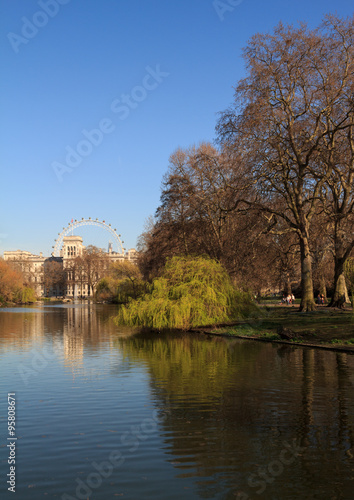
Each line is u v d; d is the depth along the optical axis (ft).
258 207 138.51
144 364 70.08
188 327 122.21
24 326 154.40
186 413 42.11
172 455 31.73
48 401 47.01
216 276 124.16
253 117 124.77
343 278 149.07
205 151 190.39
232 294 125.08
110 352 84.58
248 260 149.48
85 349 89.51
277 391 50.47
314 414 41.27
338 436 35.22
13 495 25.82
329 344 86.17
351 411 42.09
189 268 124.88
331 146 131.85
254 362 70.28
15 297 427.33
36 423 39.40
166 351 85.15
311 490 26.20
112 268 486.38
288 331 96.78
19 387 54.08
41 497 25.62
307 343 89.10
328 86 126.82
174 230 181.37
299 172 136.46
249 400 46.60
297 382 55.06
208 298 118.83
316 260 185.37
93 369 66.18
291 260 202.18
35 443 34.37
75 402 46.57
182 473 28.81
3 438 35.55
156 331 127.54
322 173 142.51
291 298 232.32
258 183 132.87
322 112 129.49
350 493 25.79
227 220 177.27
